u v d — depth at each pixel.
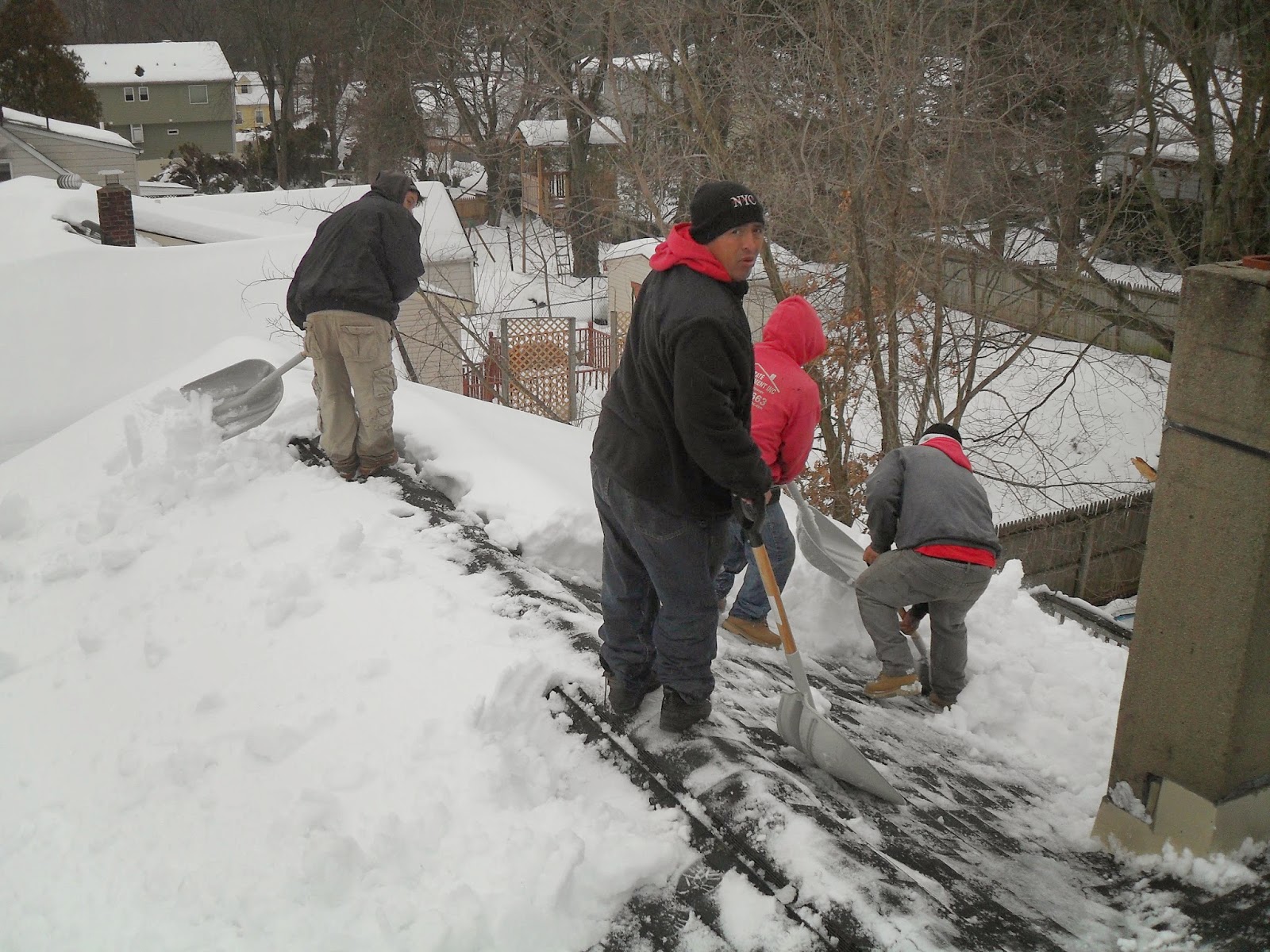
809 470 12.17
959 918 2.57
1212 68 13.77
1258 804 3.11
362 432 5.25
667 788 3.04
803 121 10.98
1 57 44.25
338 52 42.12
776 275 11.12
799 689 3.30
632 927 2.63
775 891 2.63
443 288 18.12
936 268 11.27
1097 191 14.22
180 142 61.56
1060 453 16.25
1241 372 2.76
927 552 4.41
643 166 11.77
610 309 23.14
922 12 10.50
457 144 25.08
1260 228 14.25
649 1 10.73
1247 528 2.82
